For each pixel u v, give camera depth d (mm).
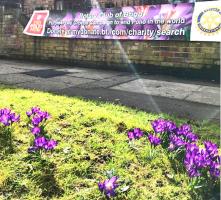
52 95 5965
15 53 12586
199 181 3008
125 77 8984
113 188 2771
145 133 4258
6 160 3387
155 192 3049
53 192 2965
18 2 14047
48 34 11656
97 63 10789
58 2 13312
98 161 3518
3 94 5707
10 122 4055
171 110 5660
